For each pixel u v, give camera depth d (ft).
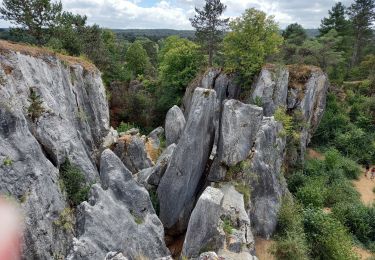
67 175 58.13
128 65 217.97
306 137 127.65
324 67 172.04
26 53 61.46
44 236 44.73
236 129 76.64
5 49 55.36
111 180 59.57
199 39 161.48
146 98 159.22
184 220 72.13
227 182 74.64
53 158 56.44
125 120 155.84
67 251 48.78
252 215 74.49
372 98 165.78
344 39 215.72
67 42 119.24
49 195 48.73
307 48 171.01
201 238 55.57
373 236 88.84
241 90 136.46
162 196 71.82
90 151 80.07
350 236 85.71
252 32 127.75
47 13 107.96
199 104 70.44
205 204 55.57
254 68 130.00
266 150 80.33
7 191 41.57
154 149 107.55
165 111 159.84
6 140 44.16
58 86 69.62
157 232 58.95
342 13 222.89
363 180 124.67
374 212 92.68
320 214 80.48
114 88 162.91
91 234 48.96
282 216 76.69
